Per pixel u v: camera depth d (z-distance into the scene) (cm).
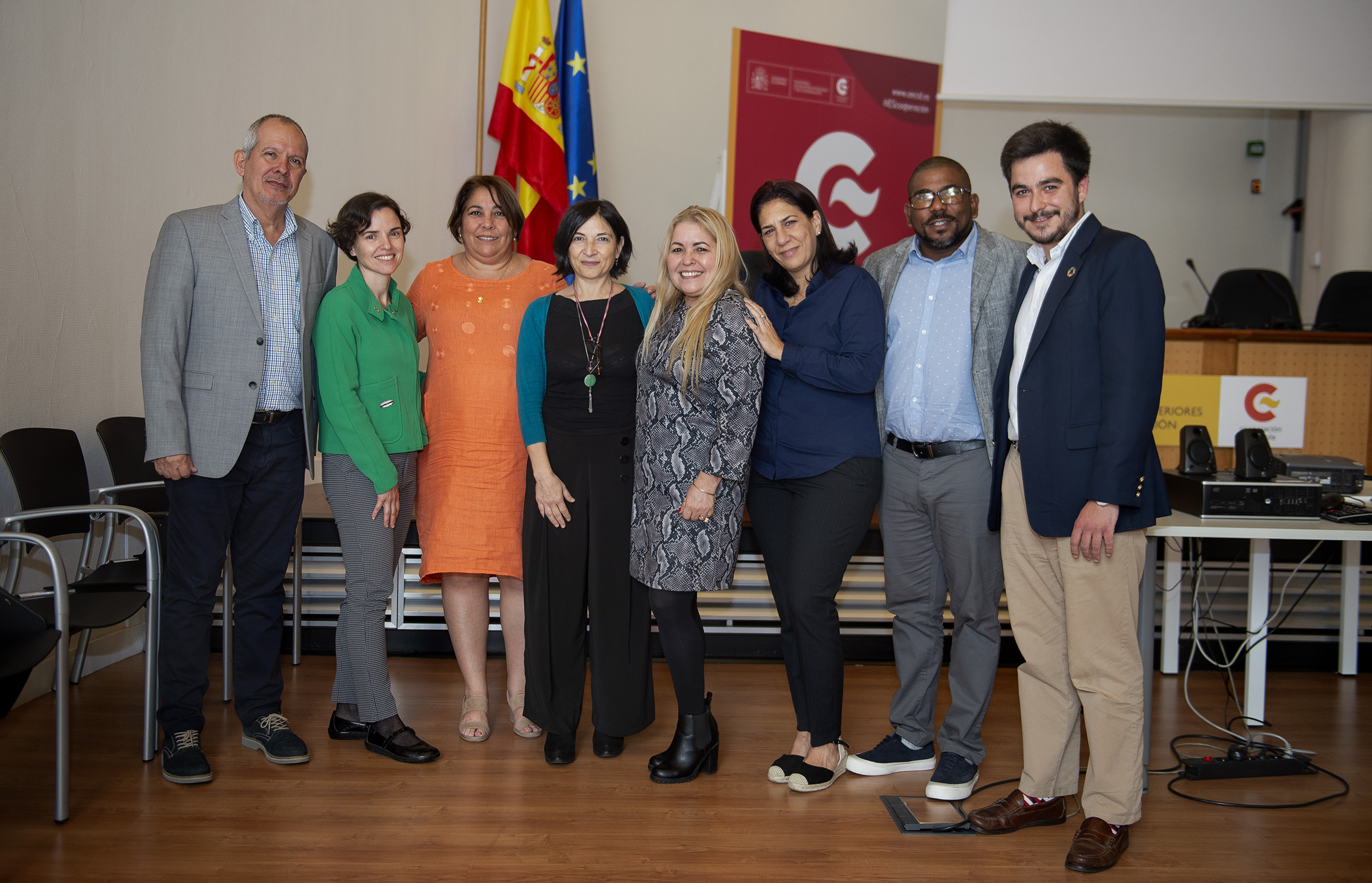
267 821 211
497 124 439
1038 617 216
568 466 242
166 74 335
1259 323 513
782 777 239
